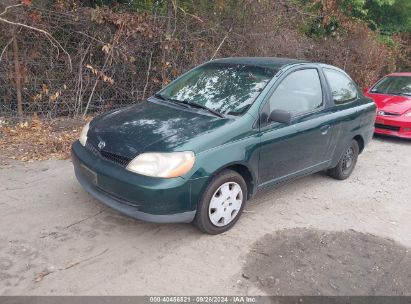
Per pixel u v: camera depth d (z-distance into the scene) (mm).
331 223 4227
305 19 11023
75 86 6883
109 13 6664
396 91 8625
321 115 4641
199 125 3623
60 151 5590
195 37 8000
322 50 11422
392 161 6715
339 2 12297
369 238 3977
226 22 8516
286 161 4246
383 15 14680
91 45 6758
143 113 4008
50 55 6465
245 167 3785
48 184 4551
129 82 7461
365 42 12359
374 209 4691
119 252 3371
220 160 3475
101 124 3889
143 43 7301
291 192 4973
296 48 10156
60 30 6438
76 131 6379
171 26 7594
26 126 6254
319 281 3223
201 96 4258
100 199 3523
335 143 4980
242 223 4035
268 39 9289
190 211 3422
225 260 3381
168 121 3736
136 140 3451
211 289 3021
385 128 7914
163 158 3254
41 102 6652
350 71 12352
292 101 4305
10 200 4113
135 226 3787
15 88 6320
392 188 5422
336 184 5387
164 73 7715
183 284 3049
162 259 3326
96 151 3637
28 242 3410
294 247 3672
